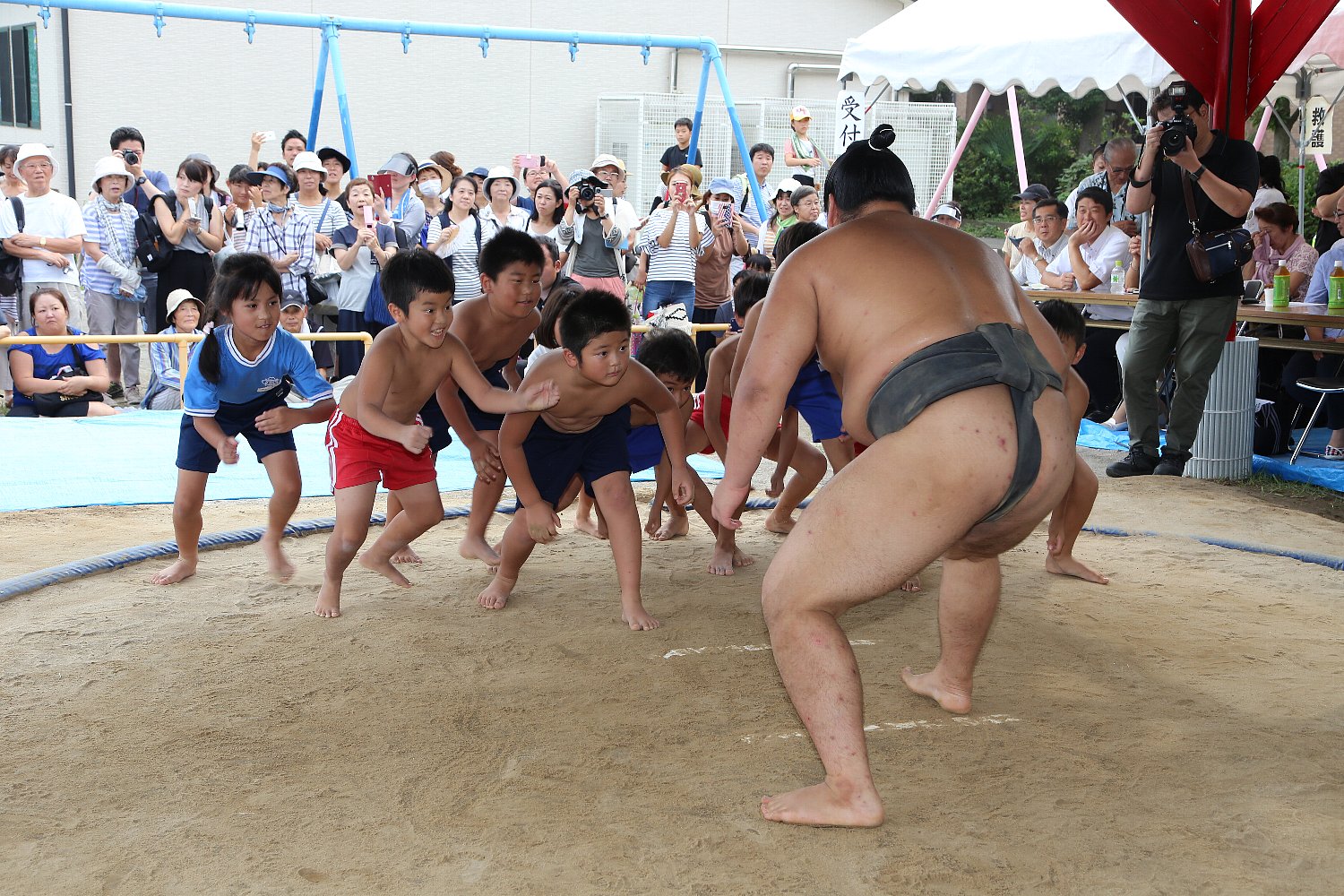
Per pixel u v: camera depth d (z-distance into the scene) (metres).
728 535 4.41
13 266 8.17
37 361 7.30
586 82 15.23
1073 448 2.24
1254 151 6.07
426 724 2.87
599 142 15.09
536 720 2.89
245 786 2.52
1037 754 2.66
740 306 4.49
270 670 3.26
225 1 13.44
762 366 2.31
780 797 2.35
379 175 9.26
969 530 2.23
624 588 3.70
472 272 8.83
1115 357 8.24
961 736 2.78
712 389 4.36
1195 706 2.97
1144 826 2.28
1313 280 7.54
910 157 14.01
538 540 3.71
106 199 8.47
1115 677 3.21
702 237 8.86
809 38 15.97
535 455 3.71
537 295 4.00
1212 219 6.05
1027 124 20.91
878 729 2.82
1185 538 4.97
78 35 12.92
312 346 8.98
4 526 5.05
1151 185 6.18
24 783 2.53
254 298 3.76
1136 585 4.22
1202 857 2.15
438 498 3.94
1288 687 3.12
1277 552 4.75
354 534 3.73
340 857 2.20
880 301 2.23
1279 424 7.11
